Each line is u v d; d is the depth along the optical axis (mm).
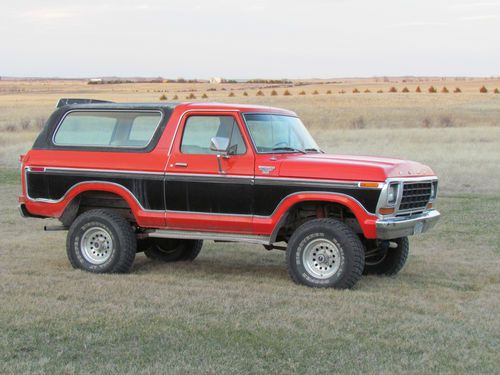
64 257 9281
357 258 7301
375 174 7172
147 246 9227
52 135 8719
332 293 7164
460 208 14156
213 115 7930
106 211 8359
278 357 5145
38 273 8156
